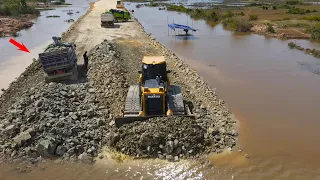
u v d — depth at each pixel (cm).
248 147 1342
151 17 5894
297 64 2631
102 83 1956
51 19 5697
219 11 6362
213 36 3959
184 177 1135
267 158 1264
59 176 1155
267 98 1891
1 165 1215
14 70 2478
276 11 6231
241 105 1784
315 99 1872
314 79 2247
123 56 2688
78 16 6159
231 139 1392
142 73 1552
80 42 3284
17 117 1434
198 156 1254
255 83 2161
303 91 2008
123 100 1708
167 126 1291
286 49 3186
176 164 1205
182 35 4028
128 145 1266
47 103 1498
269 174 1166
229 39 3747
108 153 1279
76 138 1318
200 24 5028
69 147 1276
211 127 1459
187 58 2827
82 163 1222
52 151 1255
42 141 1260
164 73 1548
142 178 1132
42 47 3288
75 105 1617
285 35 3819
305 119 1609
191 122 1345
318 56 2855
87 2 9950
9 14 6116
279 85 2122
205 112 1630
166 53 2812
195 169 1179
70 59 2053
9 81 2216
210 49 3189
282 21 4859
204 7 7462
